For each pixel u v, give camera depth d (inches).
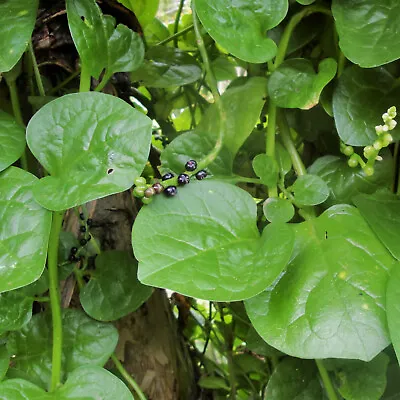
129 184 15.0
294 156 18.7
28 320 16.8
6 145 15.8
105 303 18.6
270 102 18.5
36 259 14.7
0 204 15.2
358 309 14.8
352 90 17.9
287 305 15.1
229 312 25.9
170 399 23.3
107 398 15.4
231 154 18.2
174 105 26.4
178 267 14.9
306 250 16.1
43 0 19.4
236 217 16.2
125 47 17.9
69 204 14.8
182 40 25.8
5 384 15.3
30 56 19.8
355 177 18.4
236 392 26.6
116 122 15.4
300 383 19.6
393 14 16.8
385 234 16.0
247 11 17.1
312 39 20.3
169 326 24.5
